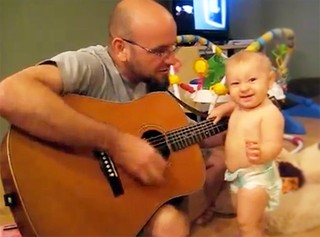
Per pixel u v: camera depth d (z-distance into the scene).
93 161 1.24
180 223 1.33
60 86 1.24
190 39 1.61
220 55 1.57
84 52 1.36
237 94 1.33
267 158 1.31
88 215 1.22
